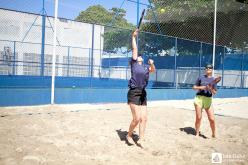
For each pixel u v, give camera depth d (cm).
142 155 522
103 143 584
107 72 2536
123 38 2550
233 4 2430
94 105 1116
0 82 1647
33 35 2242
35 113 858
